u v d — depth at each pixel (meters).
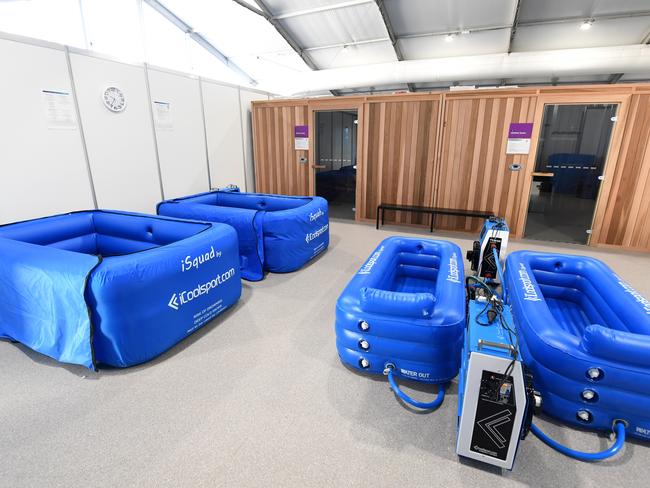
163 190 4.63
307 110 5.71
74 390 1.91
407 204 5.48
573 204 5.25
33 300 2.07
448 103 4.87
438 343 1.80
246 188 6.30
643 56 5.37
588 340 1.53
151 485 1.38
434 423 1.70
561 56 5.70
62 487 1.37
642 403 1.47
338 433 1.63
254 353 2.26
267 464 1.47
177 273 2.24
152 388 1.93
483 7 5.12
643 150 4.14
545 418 1.72
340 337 2.01
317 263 3.90
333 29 6.13
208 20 6.22
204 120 5.18
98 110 3.73
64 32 4.64
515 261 2.65
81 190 3.67
